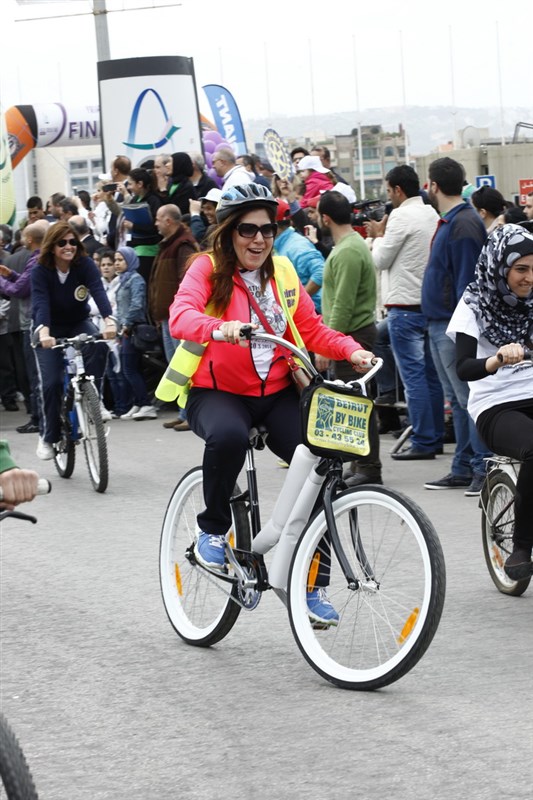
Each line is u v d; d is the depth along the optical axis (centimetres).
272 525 554
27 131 2817
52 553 834
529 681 531
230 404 561
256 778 438
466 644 589
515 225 614
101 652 606
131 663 585
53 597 718
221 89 2205
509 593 675
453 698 512
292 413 563
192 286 554
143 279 1493
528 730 471
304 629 545
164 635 632
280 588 556
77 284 1070
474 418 639
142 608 685
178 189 1541
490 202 1065
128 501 1009
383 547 517
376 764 444
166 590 634
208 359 559
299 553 545
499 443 620
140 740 482
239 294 557
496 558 682
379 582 518
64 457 1127
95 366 1082
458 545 803
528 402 625
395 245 1076
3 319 1634
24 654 608
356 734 474
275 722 493
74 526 920
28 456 1288
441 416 1145
